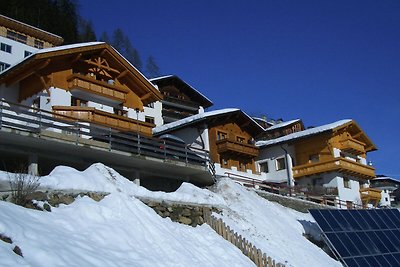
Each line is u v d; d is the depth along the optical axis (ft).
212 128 134.21
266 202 80.12
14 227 30.76
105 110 102.78
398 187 234.58
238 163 141.18
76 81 95.30
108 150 64.49
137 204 46.01
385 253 68.85
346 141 149.18
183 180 80.43
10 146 57.41
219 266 44.09
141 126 102.22
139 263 35.32
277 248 60.18
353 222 73.56
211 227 55.93
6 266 25.14
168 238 43.09
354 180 150.41
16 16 204.44
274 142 150.10
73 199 43.42
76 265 29.68
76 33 238.27
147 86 110.73
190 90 185.37
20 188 39.65
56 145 59.62
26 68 92.84
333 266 63.21
